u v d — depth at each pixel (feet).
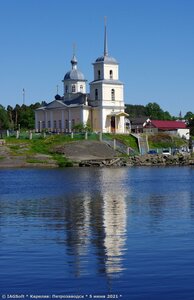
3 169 369.09
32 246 95.61
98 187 224.94
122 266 80.79
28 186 231.71
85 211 143.02
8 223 122.62
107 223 121.29
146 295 68.03
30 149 423.23
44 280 74.08
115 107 544.62
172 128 655.35
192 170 362.94
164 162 437.17
